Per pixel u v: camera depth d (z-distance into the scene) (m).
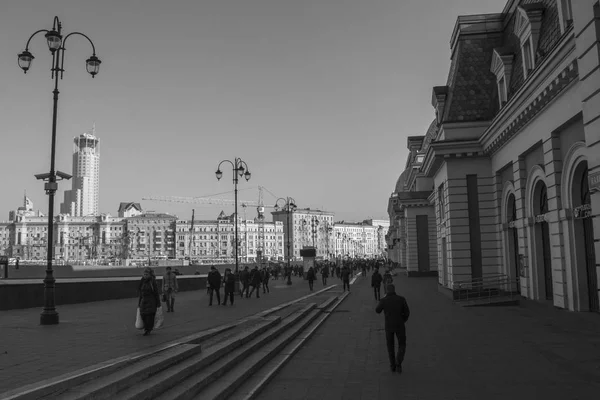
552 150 16.41
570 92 14.72
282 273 59.78
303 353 11.73
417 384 8.53
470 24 25.56
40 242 179.12
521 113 18.12
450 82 26.33
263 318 14.70
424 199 51.00
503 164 22.22
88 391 5.78
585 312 15.32
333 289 36.34
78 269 47.19
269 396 8.03
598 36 10.43
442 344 12.33
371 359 10.84
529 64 19.08
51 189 15.05
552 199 16.61
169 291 18.52
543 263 19.36
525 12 18.28
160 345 9.41
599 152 10.48
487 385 8.33
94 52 16.78
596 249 10.87
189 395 7.07
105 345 9.88
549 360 10.06
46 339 10.85
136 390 6.36
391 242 95.31
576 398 7.44
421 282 41.41
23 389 5.73
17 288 19.53
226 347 9.64
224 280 22.38
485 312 18.67
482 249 23.91
